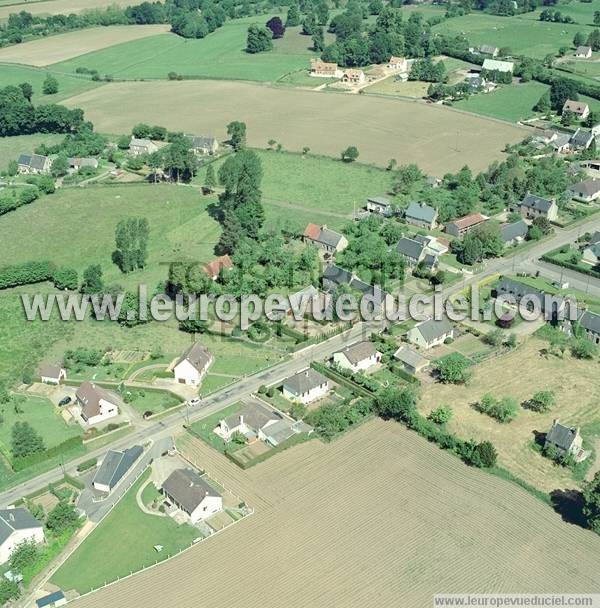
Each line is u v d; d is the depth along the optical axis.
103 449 171.00
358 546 143.12
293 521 149.38
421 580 135.62
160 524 149.88
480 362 198.50
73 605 132.88
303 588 134.38
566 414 178.88
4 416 182.62
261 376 194.88
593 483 148.12
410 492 156.25
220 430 175.62
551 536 144.75
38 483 161.62
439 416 174.38
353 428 176.00
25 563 139.25
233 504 154.38
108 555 143.00
